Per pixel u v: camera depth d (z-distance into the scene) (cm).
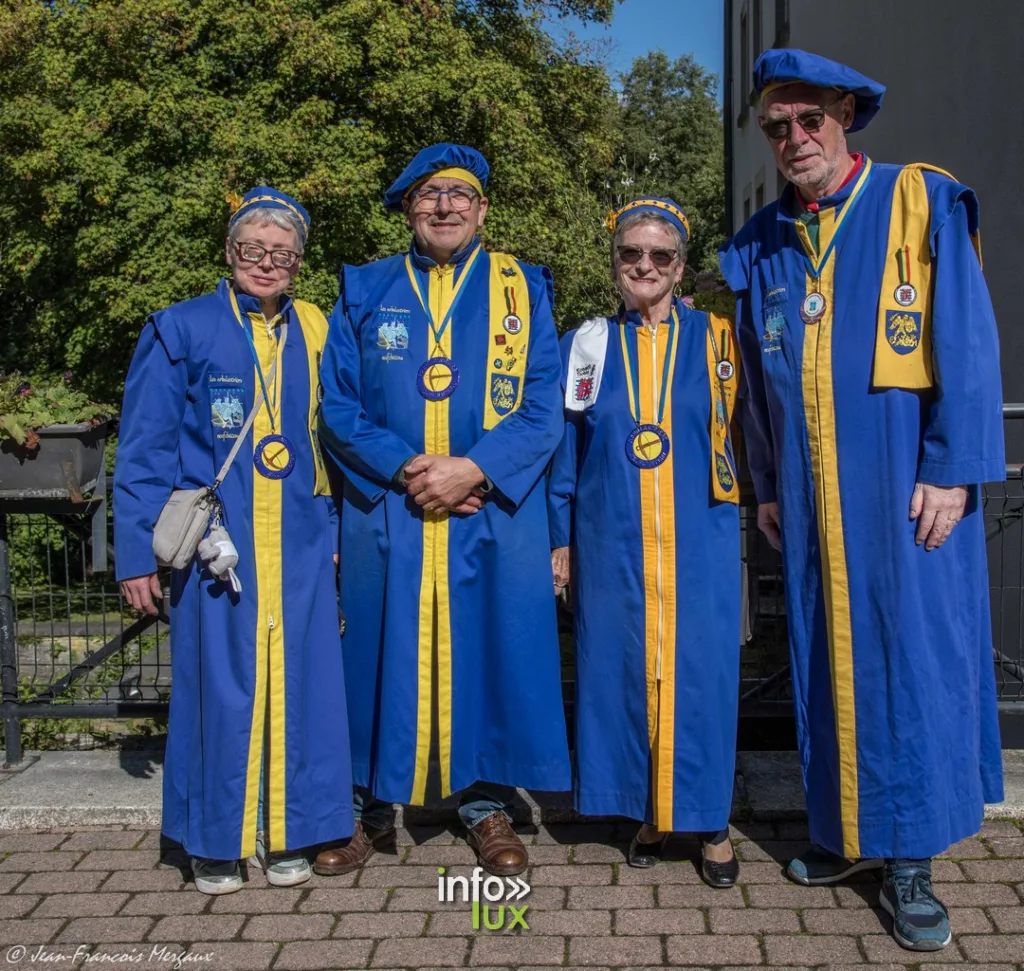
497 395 320
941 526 283
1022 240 454
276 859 321
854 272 288
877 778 290
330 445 319
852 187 292
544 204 1272
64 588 438
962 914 296
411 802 318
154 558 306
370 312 325
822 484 292
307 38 1100
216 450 307
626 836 350
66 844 348
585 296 1244
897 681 287
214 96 1123
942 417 279
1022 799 353
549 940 288
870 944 283
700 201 3028
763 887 314
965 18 520
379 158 1113
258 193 312
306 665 315
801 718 306
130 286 1080
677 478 310
